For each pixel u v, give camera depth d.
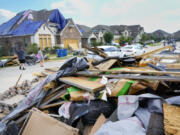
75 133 1.77
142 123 1.54
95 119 2.05
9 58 10.59
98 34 33.50
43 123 1.95
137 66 3.60
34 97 2.74
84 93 2.31
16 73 7.77
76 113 2.15
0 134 2.09
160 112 1.57
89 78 2.79
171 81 2.26
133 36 47.97
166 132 1.31
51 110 2.62
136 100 1.82
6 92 3.56
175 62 4.29
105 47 9.83
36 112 2.13
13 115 2.55
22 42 19.59
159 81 2.27
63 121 2.22
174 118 1.42
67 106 2.34
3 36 21.05
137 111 1.74
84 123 2.09
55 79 2.79
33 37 18.34
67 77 2.87
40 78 4.18
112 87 2.31
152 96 1.78
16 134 2.12
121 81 2.32
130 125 1.49
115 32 42.19
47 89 2.75
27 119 2.10
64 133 1.78
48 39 20.53
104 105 2.14
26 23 20.95
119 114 1.78
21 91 3.66
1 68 9.52
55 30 22.70
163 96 2.16
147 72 2.57
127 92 2.19
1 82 5.95
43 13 23.28
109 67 3.34
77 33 25.28
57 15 22.72
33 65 10.57
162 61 4.46
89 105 2.16
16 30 20.47
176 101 1.65
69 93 2.42
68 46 23.41
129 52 12.31
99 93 2.16
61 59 13.77
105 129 1.50
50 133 1.83
